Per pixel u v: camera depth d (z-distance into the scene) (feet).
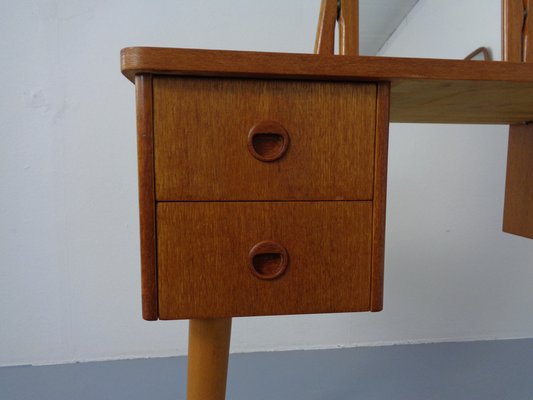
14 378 3.28
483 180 3.74
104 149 3.30
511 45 1.61
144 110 1.24
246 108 1.28
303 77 1.27
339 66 1.25
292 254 1.36
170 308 1.32
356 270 1.40
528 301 3.97
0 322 3.41
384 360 3.59
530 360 3.58
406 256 3.81
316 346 3.84
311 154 1.33
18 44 3.09
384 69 1.28
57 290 3.43
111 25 3.18
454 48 3.36
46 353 3.51
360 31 3.66
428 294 3.89
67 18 3.12
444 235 3.80
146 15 3.21
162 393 3.08
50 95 3.18
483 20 3.12
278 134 1.31
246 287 1.35
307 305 1.39
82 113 3.23
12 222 3.28
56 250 3.37
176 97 1.25
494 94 1.65
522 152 2.64
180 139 1.26
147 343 3.63
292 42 3.36
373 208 1.38
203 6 3.25
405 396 3.03
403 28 3.48
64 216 3.34
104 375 3.33
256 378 3.29
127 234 3.43
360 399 2.99
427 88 1.51
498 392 3.08
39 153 3.23
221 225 1.32
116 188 3.35
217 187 1.30
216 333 1.86
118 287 3.50
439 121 2.72
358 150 1.35
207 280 1.33
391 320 3.90
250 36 3.32
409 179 3.68
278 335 3.79
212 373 1.88
